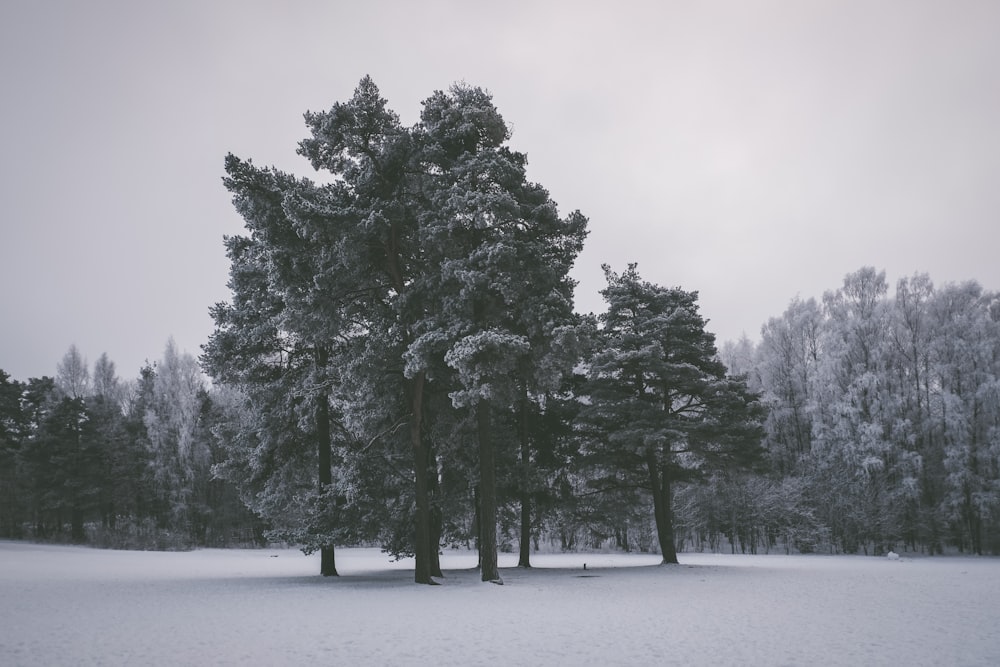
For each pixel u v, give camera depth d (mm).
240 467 30062
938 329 60281
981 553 55281
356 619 15852
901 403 60406
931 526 55688
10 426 74625
